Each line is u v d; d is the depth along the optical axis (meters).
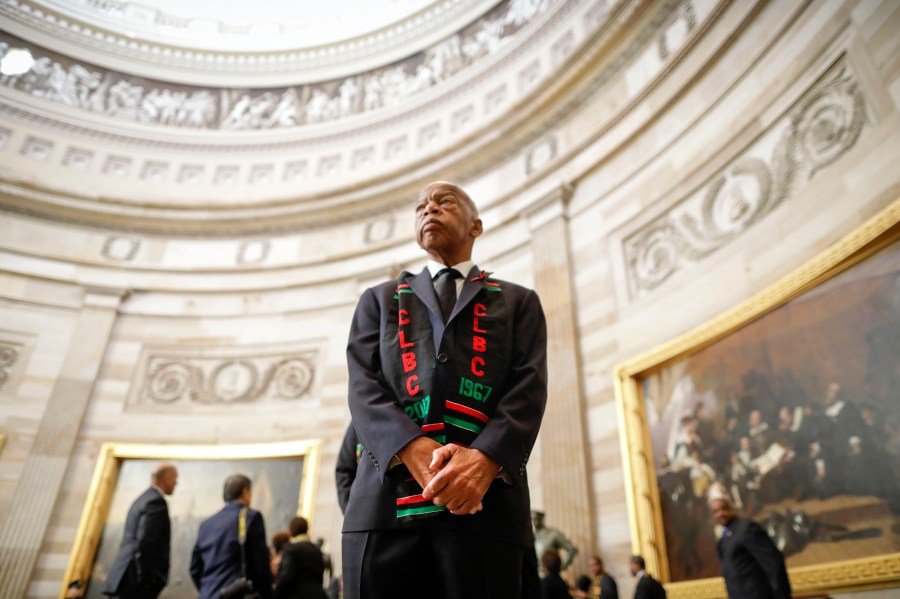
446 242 2.06
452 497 1.42
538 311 2.04
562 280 8.32
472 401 1.69
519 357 1.88
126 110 14.02
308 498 9.73
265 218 12.45
